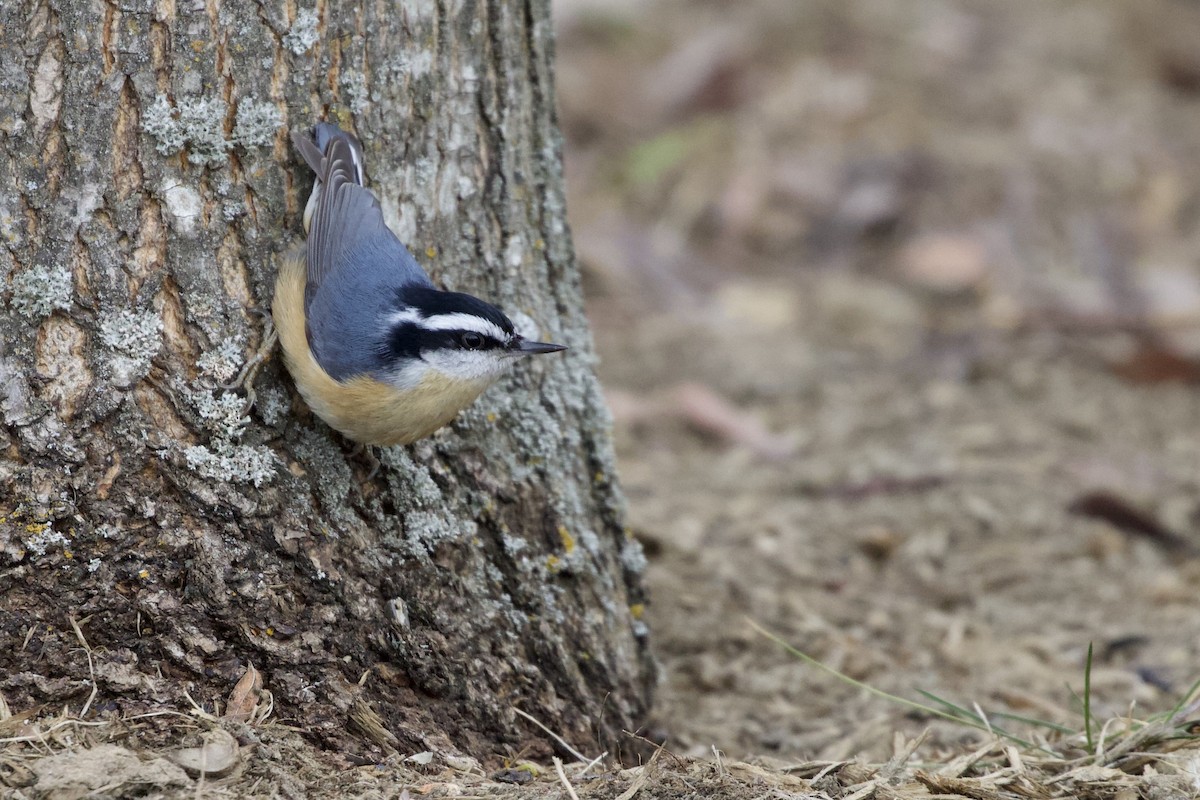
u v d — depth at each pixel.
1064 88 23.09
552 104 8.77
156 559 7.16
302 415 7.61
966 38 24.09
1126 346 17.30
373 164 7.83
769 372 16.98
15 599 6.97
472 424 8.27
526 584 8.39
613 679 8.80
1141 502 13.44
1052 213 20.11
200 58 7.12
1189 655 10.52
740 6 24.66
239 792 6.59
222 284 7.32
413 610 7.87
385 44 7.72
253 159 7.36
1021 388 16.34
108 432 7.06
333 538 7.59
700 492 13.94
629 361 17.30
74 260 6.96
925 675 10.50
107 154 6.98
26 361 6.92
